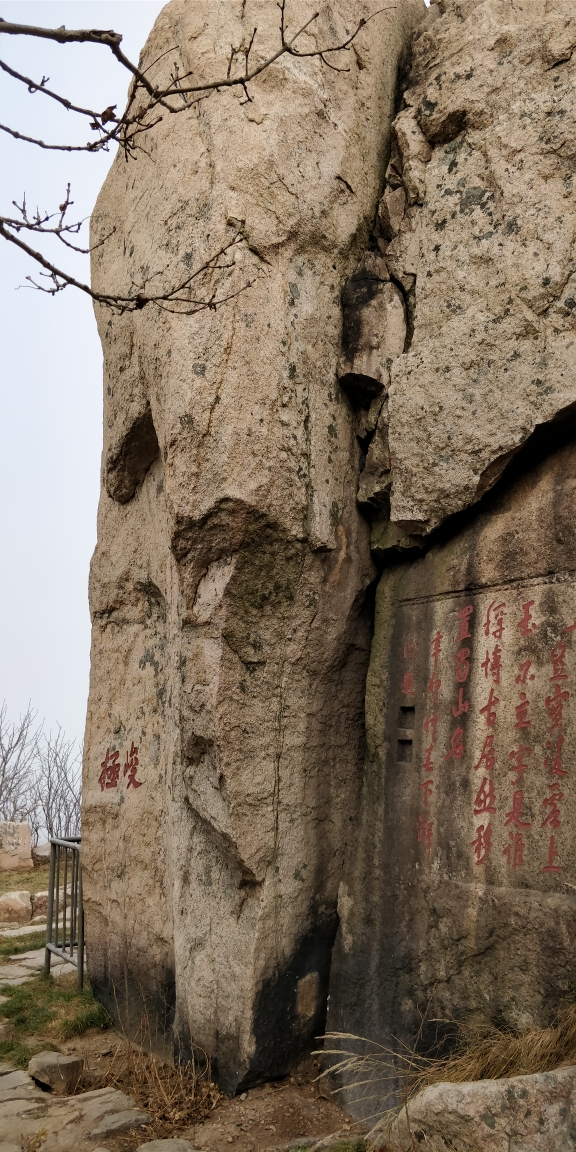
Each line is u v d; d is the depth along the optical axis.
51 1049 4.75
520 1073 3.21
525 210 3.93
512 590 3.83
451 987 3.73
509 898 3.59
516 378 3.81
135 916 4.89
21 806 19.52
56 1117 3.85
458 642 4.00
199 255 4.12
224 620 3.99
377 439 4.37
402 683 4.24
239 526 3.95
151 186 4.57
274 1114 3.83
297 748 4.20
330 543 4.23
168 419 4.13
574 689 3.53
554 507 3.75
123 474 5.09
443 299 4.13
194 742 4.10
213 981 4.13
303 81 4.36
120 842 5.05
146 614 5.06
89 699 5.42
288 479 4.07
